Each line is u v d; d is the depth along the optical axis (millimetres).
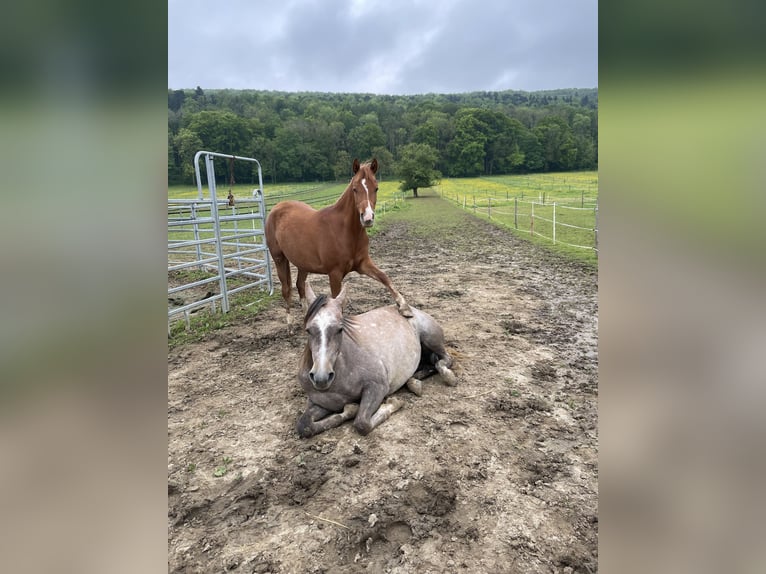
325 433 2902
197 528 2180
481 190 45281
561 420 3000
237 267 7891
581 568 1880
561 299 6020
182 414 3238
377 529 2113
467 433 2854
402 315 3625
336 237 4215
